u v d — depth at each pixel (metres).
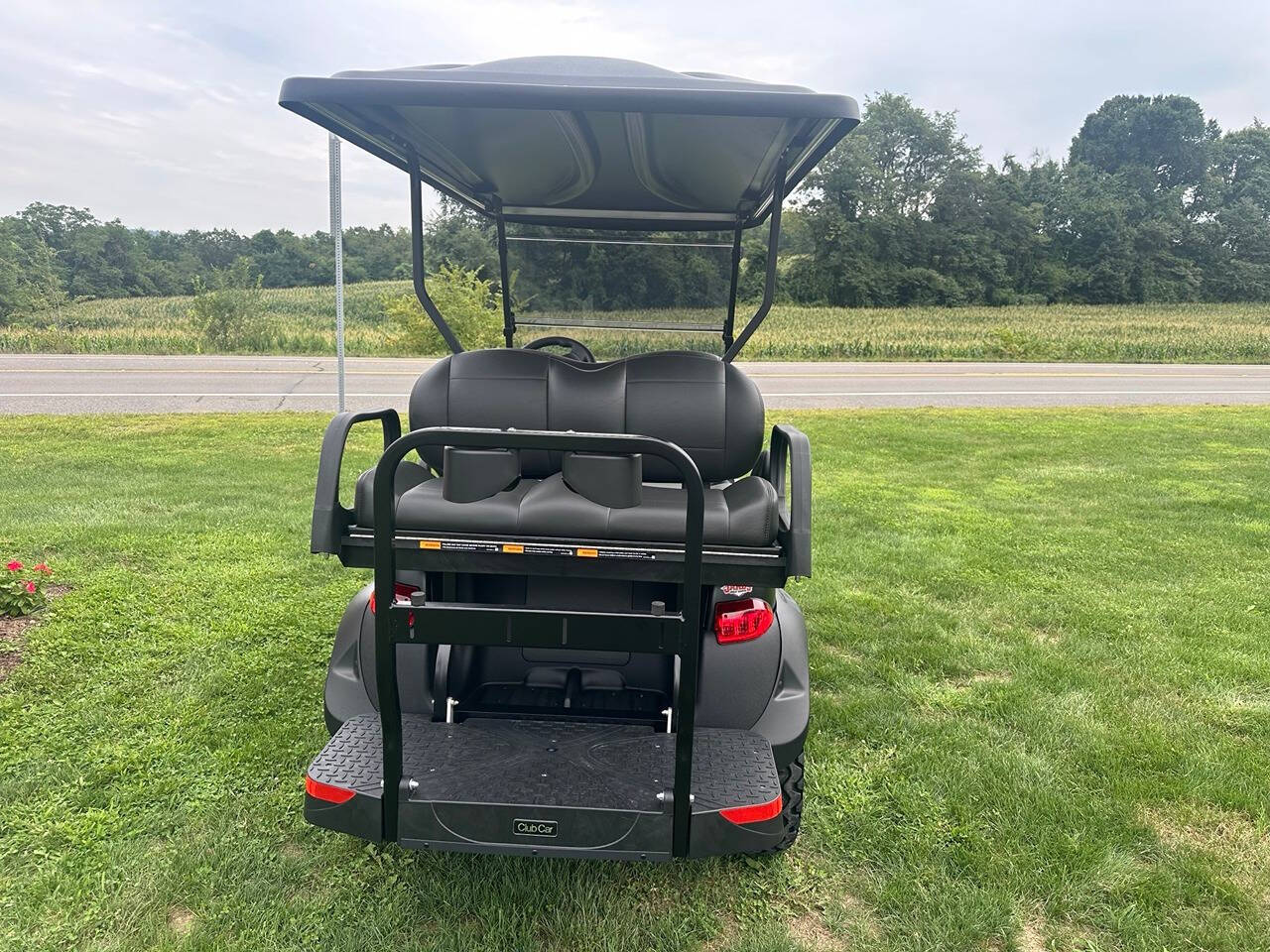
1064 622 4.50
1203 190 74.31
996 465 9.28
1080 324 44.59
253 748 2.99
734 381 2.85
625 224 3.66
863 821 2.67
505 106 1.98
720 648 2.46
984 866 2.44
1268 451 10.38
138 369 18.19
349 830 2.00
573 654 2.55
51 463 7.97
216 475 7.61
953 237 59.72
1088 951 2.15
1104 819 2.68
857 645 4.16
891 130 62.84
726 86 1.98
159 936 2.09
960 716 3.44
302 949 2.07
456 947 2.09
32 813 2.58
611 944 2.12
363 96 2.00
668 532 2.03
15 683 3.43
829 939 2.19
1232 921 2.25
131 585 4.61
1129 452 10.22
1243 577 5.33
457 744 2.22
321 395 13.95
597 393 2.83
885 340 32.94
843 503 7.29
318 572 4.90
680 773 1.90
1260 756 3.12
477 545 1.95
